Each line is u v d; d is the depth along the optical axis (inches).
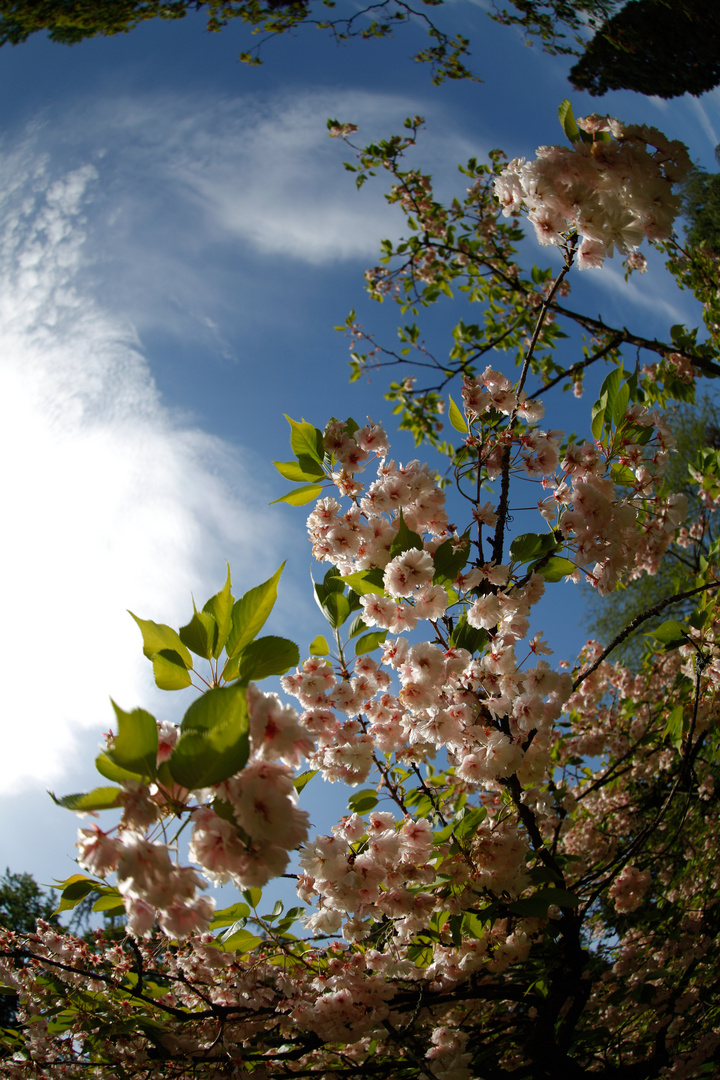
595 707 81.4
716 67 97.0
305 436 37.6
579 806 83.7
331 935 37.5
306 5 121.6
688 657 55.0
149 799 19.9
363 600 35.7
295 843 20.1
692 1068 48.0
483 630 37.0
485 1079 41.3
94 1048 40.1
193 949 42.6
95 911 30.6
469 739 36.2
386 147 106.8
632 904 57.2
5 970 43.9
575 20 108.8
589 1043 53.7
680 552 110.0
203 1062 37.6
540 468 40.3
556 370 104.6
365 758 36.9
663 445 39.9
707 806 78.6
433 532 38.4
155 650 24.7
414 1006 41.3
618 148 33.0
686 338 75.6
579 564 37.9
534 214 34.8
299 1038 39.1
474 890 37.0
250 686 21.5
